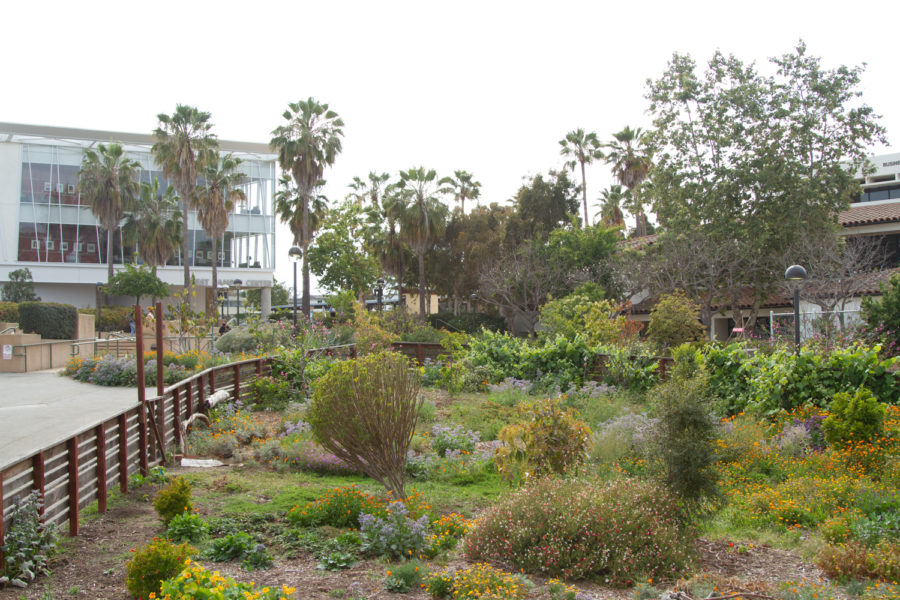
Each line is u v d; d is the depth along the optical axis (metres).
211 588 4.16
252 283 55.81
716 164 30.41
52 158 49.81
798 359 12.34
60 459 6.18
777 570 6.03
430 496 8.38
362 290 45.97
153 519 6.93
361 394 7.83
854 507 7.36
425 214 40.91
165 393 10.02
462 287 46.25
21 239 49.00
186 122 40.50
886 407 10.45
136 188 45.94
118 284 39.53
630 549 5.90
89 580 5.19
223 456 10.55
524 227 42.94
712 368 14.27
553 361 19.36
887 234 30.67
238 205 55.44
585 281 34.31
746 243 28.80
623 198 55.09
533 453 8.57
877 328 14.83
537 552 6.02
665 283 30.55
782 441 10.33
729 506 7.88
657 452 7.31
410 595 5.13
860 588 5.34
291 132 40.09
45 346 21.14
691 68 30.92
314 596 5.01
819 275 24.91
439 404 16.34
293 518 6.93
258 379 15.84
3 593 4.89
